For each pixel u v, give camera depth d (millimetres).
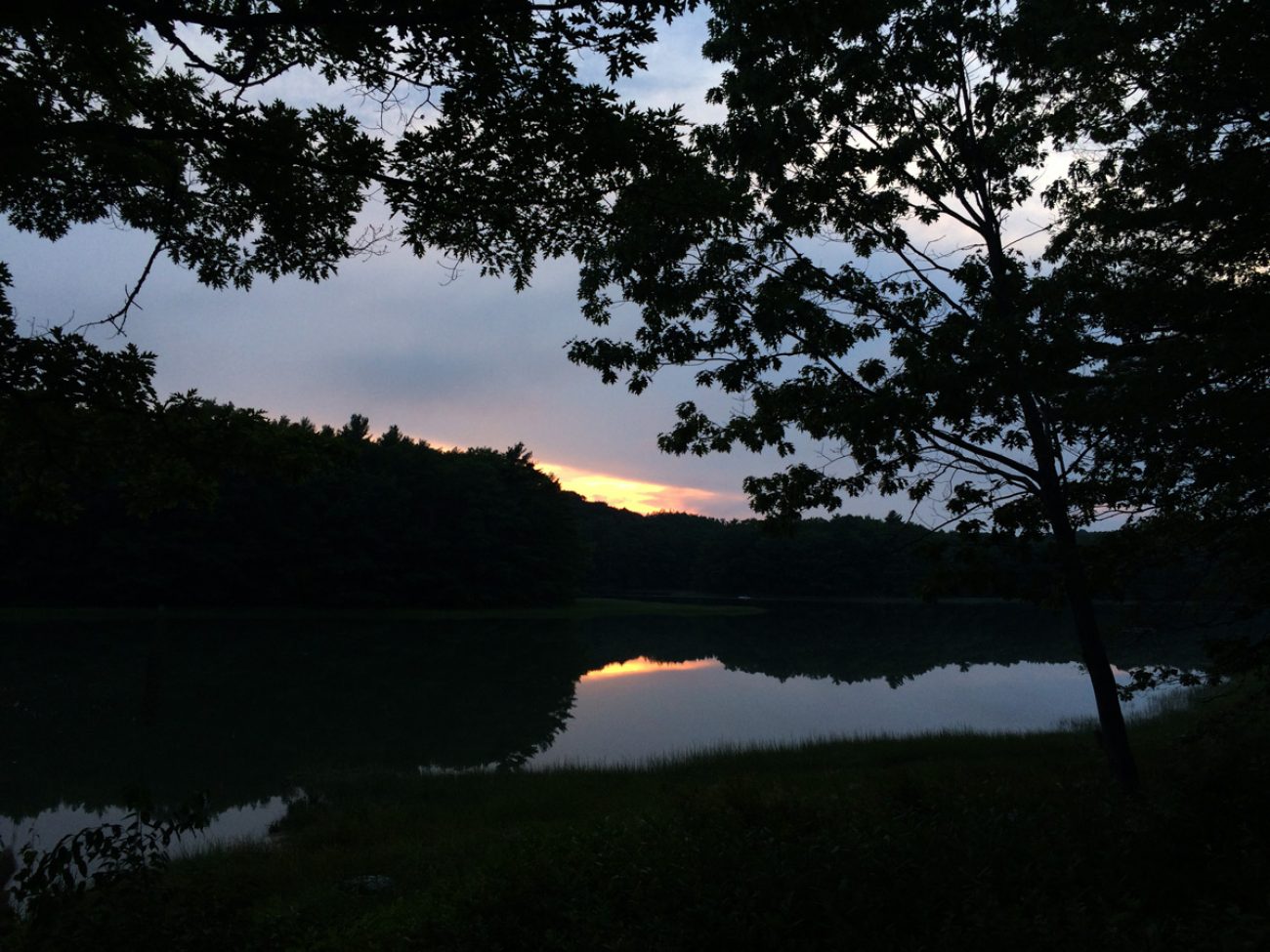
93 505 72062
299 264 7305
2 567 69062
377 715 27750
